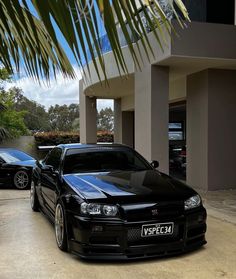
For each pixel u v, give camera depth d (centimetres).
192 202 477
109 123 5347
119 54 148
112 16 139
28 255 495
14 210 805
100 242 443
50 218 636
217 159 1016
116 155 634
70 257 482
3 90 2392
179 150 1614
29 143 2450
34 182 783
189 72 1063
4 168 1146
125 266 444
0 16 152
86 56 146
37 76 198
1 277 421
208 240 547
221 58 895
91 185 499
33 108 4450
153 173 579
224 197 914
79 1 134
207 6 1052
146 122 998
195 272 427
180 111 1853
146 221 441
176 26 853
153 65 963
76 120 5188
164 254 452
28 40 180
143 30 152
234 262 460
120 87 1442
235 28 903
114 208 441
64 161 607
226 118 1022
